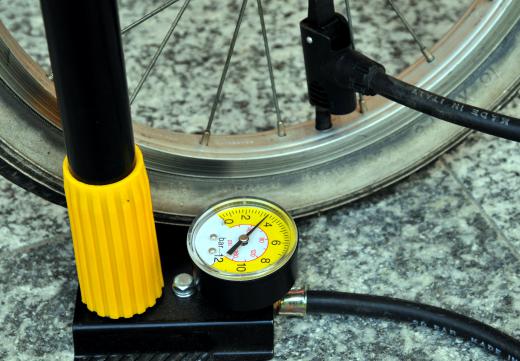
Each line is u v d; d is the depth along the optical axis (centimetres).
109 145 133
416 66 180
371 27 214
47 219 181
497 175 185
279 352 160
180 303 156
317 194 175
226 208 160
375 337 162
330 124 172
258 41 214
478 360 159
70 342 163
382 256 173
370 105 176
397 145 178
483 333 158
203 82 207
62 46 122
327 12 153
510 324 163
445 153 187
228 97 204
